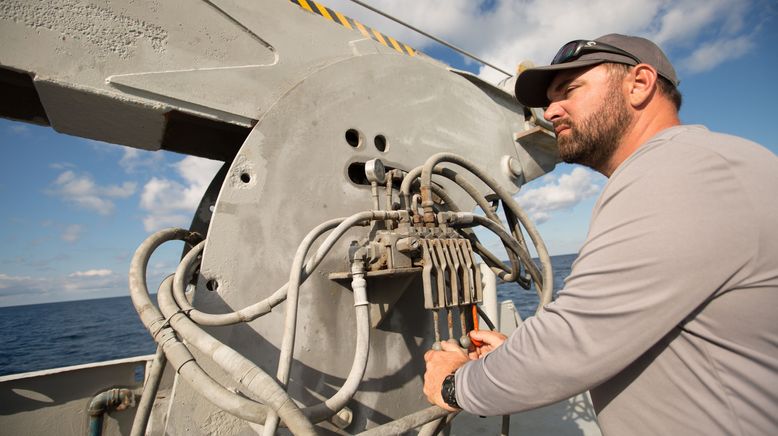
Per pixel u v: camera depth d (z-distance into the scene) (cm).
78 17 101
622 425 74
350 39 168
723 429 62
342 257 136
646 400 71
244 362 83
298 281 99
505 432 153
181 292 102
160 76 111
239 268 111
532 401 73
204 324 97
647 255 61
